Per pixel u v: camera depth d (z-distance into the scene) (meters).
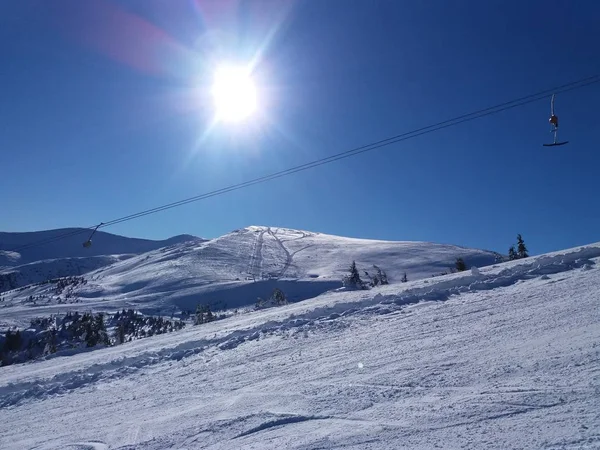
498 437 4.73
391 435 5.33
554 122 14.16
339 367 9.41
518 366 6.94
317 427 6.10
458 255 198.00
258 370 10.99
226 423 6.97
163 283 189.88
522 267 18.33
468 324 11.12
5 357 53.47
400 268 188.75
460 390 6.45
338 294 27.23
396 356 9.33
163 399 10.04
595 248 18.50
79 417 9.88
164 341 20.47
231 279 188.38
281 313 21.27
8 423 10.65
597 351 6.80
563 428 4.64
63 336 65.38
